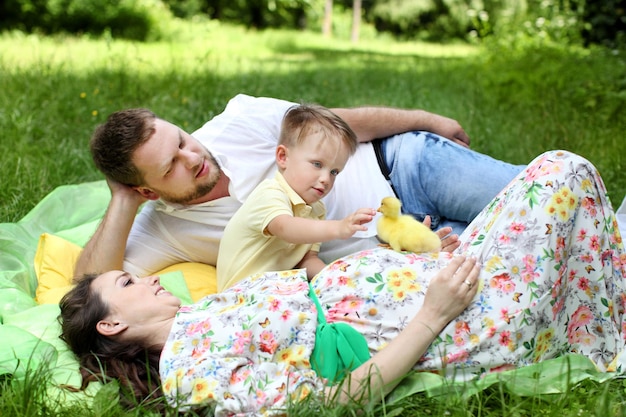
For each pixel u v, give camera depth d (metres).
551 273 2.62
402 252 2.77
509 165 3.48
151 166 3.12
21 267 3.52
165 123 3.20
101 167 3.24
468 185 3.42
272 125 3.52
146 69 8.89
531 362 2.61
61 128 6.13
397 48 23.62
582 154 5.62
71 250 3.57
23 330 2.82
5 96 6.78
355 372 2.42
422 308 2.54
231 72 9.68
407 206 3.55
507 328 2.54
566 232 2.67
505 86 8.55
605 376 2.60
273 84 9.27
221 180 3.34
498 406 2.51
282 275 2.76
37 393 2.47
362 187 3.50
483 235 2.78
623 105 6.93
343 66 13.41
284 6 26.52
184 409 2.38
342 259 2.78
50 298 3.23
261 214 3.00
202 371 2.40
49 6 17.48
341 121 3.14
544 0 11.82
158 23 18.30
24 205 4.46
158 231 3.43
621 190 4.79
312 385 2.41
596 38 11.80
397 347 2.46
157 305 2.66
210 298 2.71
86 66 9.16
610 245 2.78
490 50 11.17
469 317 2.56
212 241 3.39
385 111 3.70
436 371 2.56
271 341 2.49
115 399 2.45
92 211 4.19
